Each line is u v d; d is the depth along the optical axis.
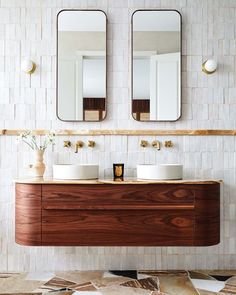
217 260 2.77
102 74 2.78
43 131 2.77
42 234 2.30
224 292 2.28
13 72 2.78
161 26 2.79
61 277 2.59
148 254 2.77
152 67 2.78
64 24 2.78
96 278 2.55
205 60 2.79
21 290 2.31
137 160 2.79
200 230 2.31
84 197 2.30
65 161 2.78
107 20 2.80
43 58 2.79
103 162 2.79
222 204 2.78
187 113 2.79
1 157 2.78
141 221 2.30
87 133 2.77
